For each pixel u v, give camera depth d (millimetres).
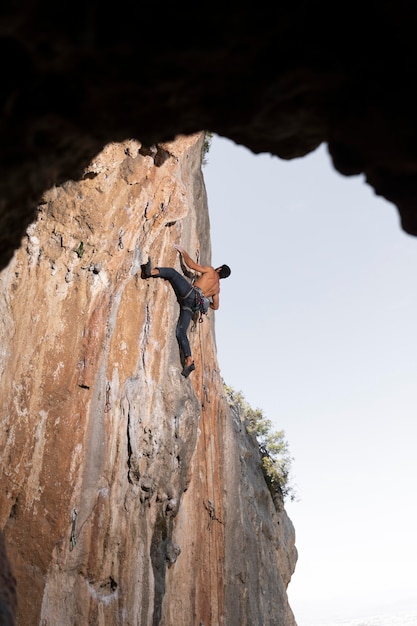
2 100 2865
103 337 9820
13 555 7980
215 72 3186
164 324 12008
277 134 3703
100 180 9344
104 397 9969
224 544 14852
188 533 12961
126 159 9734
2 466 8086
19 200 3533
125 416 10594
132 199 10078
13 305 8539
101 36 2795
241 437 20812
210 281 12898
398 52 3006
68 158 3738
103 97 3225
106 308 9945
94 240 9484
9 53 2775
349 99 3217
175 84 3178
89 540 9234
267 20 2881
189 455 12438
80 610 8836
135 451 10633
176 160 11172
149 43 2861
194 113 3576
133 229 10352
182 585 12320
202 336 14836
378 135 3154
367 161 3373
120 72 3045
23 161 3205
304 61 3113
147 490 10984
